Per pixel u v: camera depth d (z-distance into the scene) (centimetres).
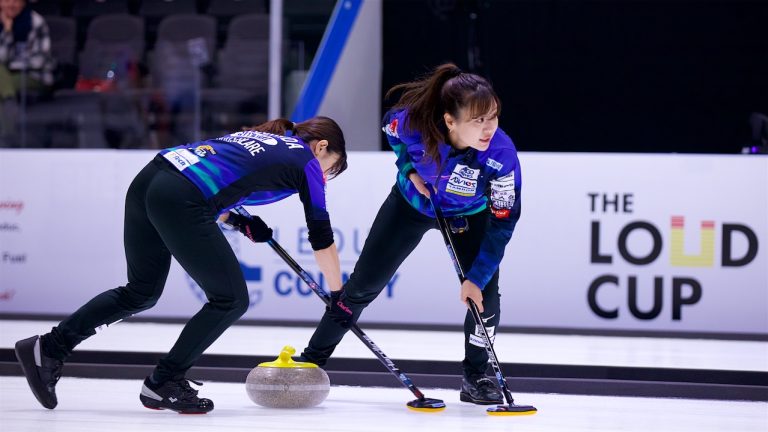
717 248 1959
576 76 2784
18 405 1189
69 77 2598
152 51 2606
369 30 2512
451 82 1102
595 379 1392
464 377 1273
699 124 2797
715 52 2766
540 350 1728
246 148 1123
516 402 1277
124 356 1580
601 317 1983
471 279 1166
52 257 2102
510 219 1177
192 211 1083
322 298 1180
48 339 1138
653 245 1970
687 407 1256
